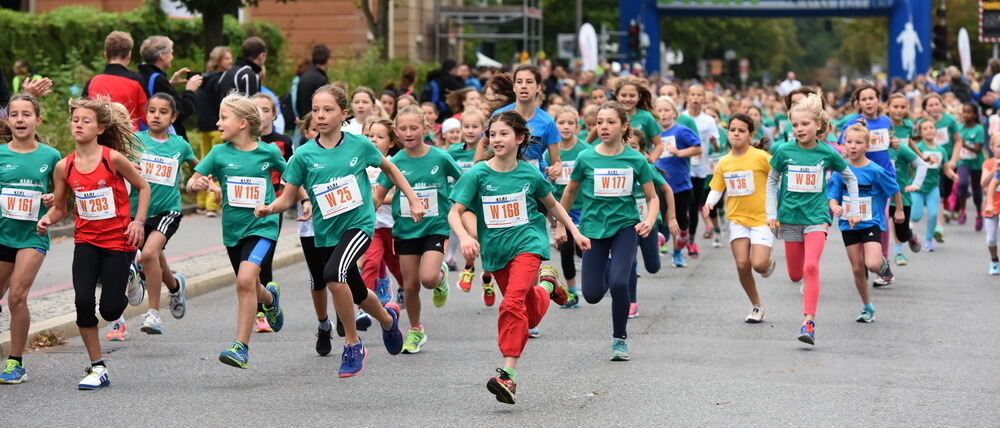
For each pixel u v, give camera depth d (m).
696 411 10.21
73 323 14.12
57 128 25.81
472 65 74.62
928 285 18.09
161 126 13.79
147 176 13.67
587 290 12.63
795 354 12.76
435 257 12.88
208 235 22.62
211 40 32.69
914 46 72.25
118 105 11.74
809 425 9.77
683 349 13.02
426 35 60.75
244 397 10.89
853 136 15.53
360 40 51.53
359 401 10.70
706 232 24.05
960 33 65.94
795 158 14.15
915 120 26.30
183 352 13.05
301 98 24.06
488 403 10.58
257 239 12.27
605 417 10.03
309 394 10.99
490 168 11.20
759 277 18.78
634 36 60.44
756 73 146.50
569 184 12.91
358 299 11.88
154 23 35.78
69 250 20.34
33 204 11.52
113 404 10.65
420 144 13.10
